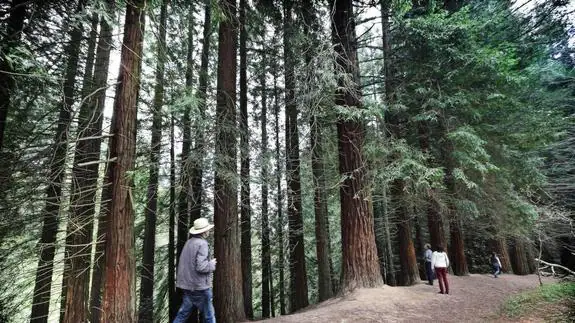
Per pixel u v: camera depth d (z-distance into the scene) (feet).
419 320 22.53
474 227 51.21
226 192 28.50
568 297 25.18
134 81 17.89
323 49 26.99
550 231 53.01
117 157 16.88
